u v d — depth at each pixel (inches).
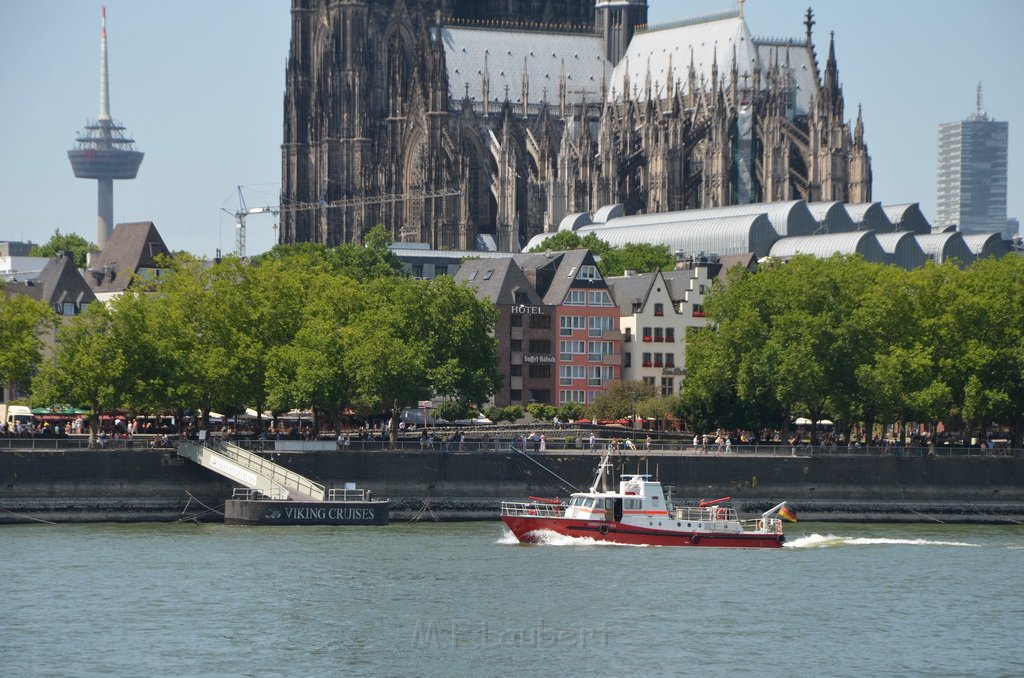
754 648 6525.6
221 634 6584.6
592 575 7869.1
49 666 6127.0
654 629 6781.5
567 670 6161.4
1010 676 6215.6
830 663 6338.6
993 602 7431.1
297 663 6205.7
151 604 7057.1
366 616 6899.6
